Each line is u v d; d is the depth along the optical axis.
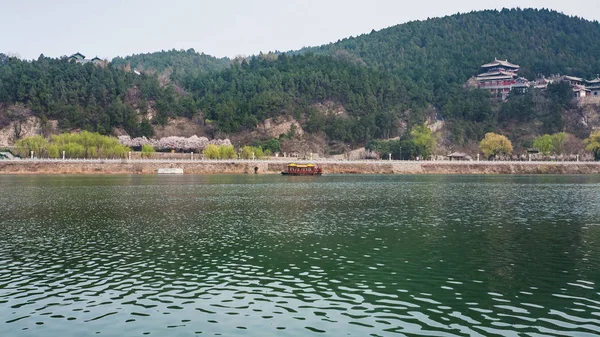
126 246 50.19
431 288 36.22
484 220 67.06
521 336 27.83
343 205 84.94
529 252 47.28
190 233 57.44
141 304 32.91
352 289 36.00
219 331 28.56
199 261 44.09
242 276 39.34
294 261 44.03
